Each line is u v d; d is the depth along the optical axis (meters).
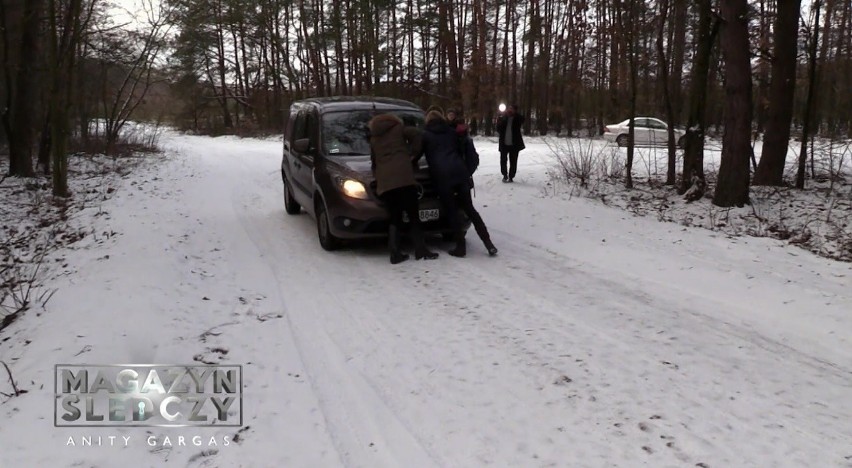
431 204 7.27
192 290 6.01
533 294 5.89
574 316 5.29
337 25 37.47
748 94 10.02
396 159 6.90
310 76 42.03
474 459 3.22
